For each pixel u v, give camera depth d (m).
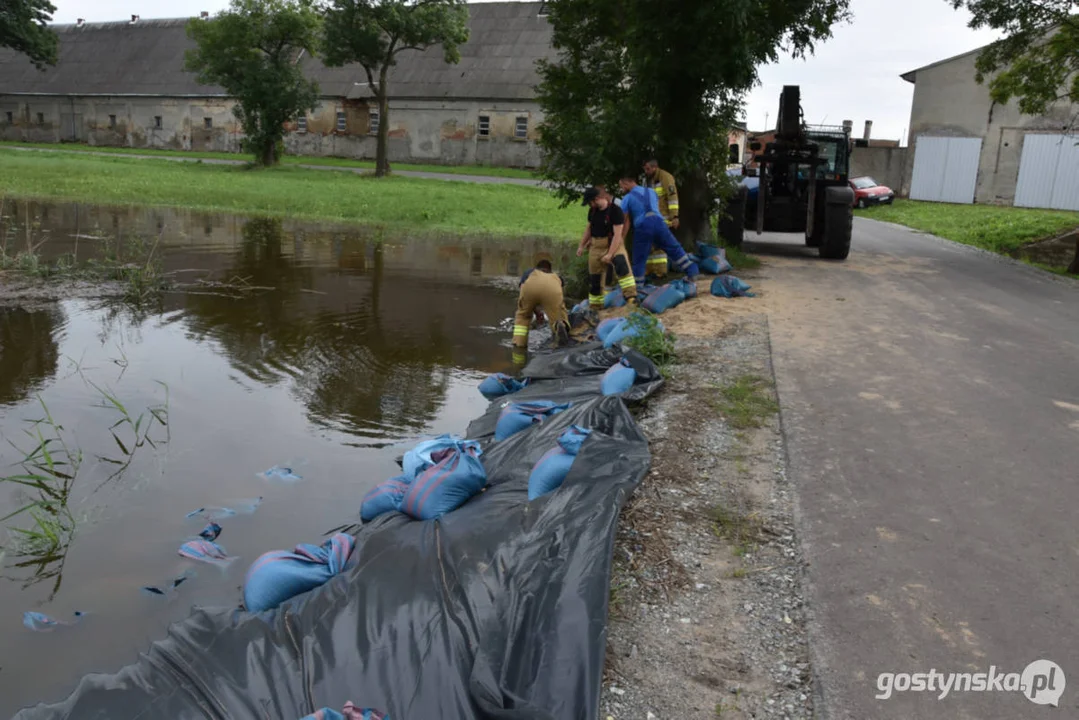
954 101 34.53
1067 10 14.66
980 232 21.91
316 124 50.75
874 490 4.53
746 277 11.51
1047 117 32.78
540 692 2.78
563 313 8.63
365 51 35.44
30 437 5.79
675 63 11.50
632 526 4.12
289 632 3.14
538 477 4.36
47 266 12.09
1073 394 6.23
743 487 4.62
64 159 39.62
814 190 13.84
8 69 62.94
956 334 8.19
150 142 56.88
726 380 6.58
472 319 9.80
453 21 35.41
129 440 5.78
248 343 8.38
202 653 3.04
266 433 5.97
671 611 3.46
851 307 9.48
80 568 4.15
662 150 11.97
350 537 4.02
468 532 3.77
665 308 9.47
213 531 4.46
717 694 2.96
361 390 7.00
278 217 20.48
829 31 12.26
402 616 3.12
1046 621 3.32
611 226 9.59
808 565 3.77
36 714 2.76
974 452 5.05
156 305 9.98
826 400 6.05
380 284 11.90
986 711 2.82
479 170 43.84
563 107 13.50
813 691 2.95
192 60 39.72
